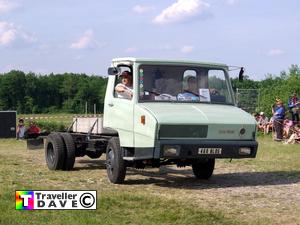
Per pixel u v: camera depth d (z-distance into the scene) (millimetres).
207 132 10141
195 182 11500
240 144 10305
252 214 8297
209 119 10172
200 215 7926
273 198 9586
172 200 8859
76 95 75250
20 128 26562
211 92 11086
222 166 14273
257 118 27297
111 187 10508
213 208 8633
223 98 11203
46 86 81188
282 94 29203
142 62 10688
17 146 21891
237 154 10312
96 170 13289
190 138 10062
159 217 7781
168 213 7965
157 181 11539
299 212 8461
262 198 9578
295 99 23969
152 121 9914
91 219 7488
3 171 12609
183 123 9961
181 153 9961
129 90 10750
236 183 11359
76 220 7430
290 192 10195
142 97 10562
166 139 9930
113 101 11227
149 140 9984
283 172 13070
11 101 81625
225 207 8758
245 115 10641
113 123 11219
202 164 11828
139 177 12141
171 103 10688
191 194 9906
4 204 8203
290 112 24047
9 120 28328
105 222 7414
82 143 13305
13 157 16453
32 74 83312
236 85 11594
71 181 11148
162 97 10688
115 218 7668
